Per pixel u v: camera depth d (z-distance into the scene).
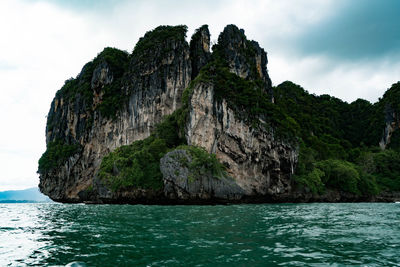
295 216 24.78
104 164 63.88
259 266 9.24
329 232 15.71
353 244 12.53
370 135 108.06
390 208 36.88
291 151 57.75
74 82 103.12
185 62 78.94
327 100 130.00
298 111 104.00
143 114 75.75
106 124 83.56
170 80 76.56
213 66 68.50
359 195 64.12
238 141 55.97
